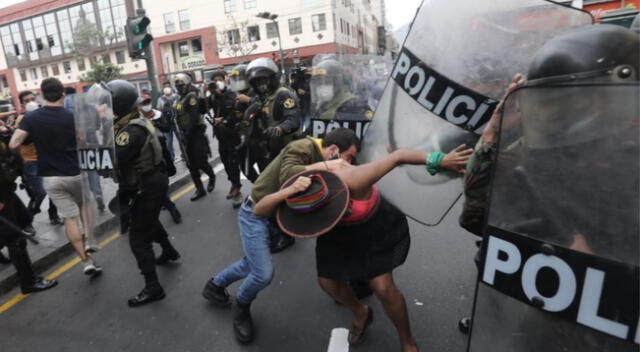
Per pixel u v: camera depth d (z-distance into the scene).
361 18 51.16
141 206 2.96
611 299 0.95
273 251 3.68
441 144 1.64
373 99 3.41
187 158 5.56
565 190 0.99
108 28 37.22
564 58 1.01
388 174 1.82
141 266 3.03
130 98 2.94
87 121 2.97
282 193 1.77
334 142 2.06
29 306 3.24
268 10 34.75
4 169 3.11
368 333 2.48
